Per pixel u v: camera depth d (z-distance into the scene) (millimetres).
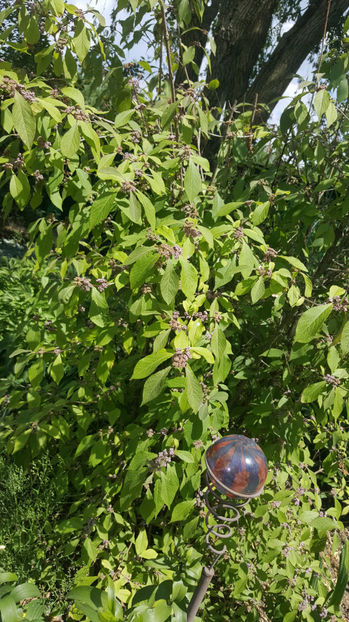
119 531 964
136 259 651
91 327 915
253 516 932
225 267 778
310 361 917
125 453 847
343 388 789
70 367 1350
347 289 976
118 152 766
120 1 887
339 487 1183
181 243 709
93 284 785
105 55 923
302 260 1151
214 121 1068
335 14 2018
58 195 772
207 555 977
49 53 781
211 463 543
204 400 789
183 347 647
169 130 984
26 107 608
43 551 896
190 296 656
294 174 1101
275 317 1061
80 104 676
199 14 989
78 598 589
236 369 1034
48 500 907
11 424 966
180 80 1542
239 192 1037
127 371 993
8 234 3361
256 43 1974
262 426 987
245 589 939
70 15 757
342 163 1030
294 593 930
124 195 758
